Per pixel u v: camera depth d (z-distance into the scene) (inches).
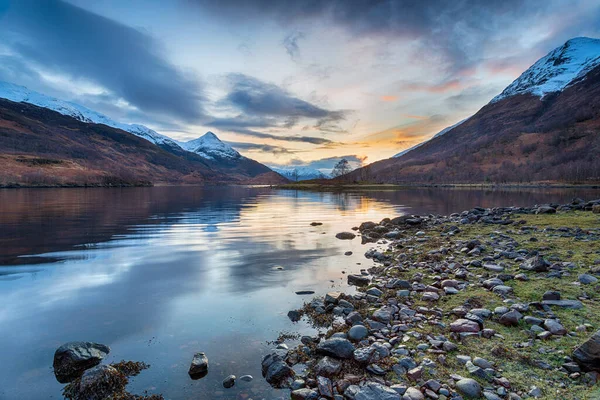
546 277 377.1
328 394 198.7
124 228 951.6
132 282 442.9
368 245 703.1
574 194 2903.5
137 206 1760.6
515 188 4928.6
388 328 287.6
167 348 265.3
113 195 2938.0
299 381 213.6
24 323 314.2
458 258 509.4
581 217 783.7
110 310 346.0
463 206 1776.6
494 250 526.6
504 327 270.8
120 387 212.2
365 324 296.2
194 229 942.4
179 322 315.3
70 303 366.0
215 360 246.7
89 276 471.5
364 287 413.1
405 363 226.1
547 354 225.1
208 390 209.3
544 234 618.8
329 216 1327.5
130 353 257.4
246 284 434.0
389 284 409.1
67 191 3745.1
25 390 213.8
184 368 236.1
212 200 2410.2
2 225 987.9
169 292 402.0
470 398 187.2
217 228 965.2
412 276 441.1
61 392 212.7
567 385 191.5
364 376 215.0
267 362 236.1
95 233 859.4
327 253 625.6
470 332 264.2
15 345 271.9
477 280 397.7
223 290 409.7
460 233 718.5
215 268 515.5
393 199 2511.1
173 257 591.2
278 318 323.9
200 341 277.3
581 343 232.8
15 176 5634.8
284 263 547.5
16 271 498.3
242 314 334.0
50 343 275.1
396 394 186.7
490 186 5890.8
